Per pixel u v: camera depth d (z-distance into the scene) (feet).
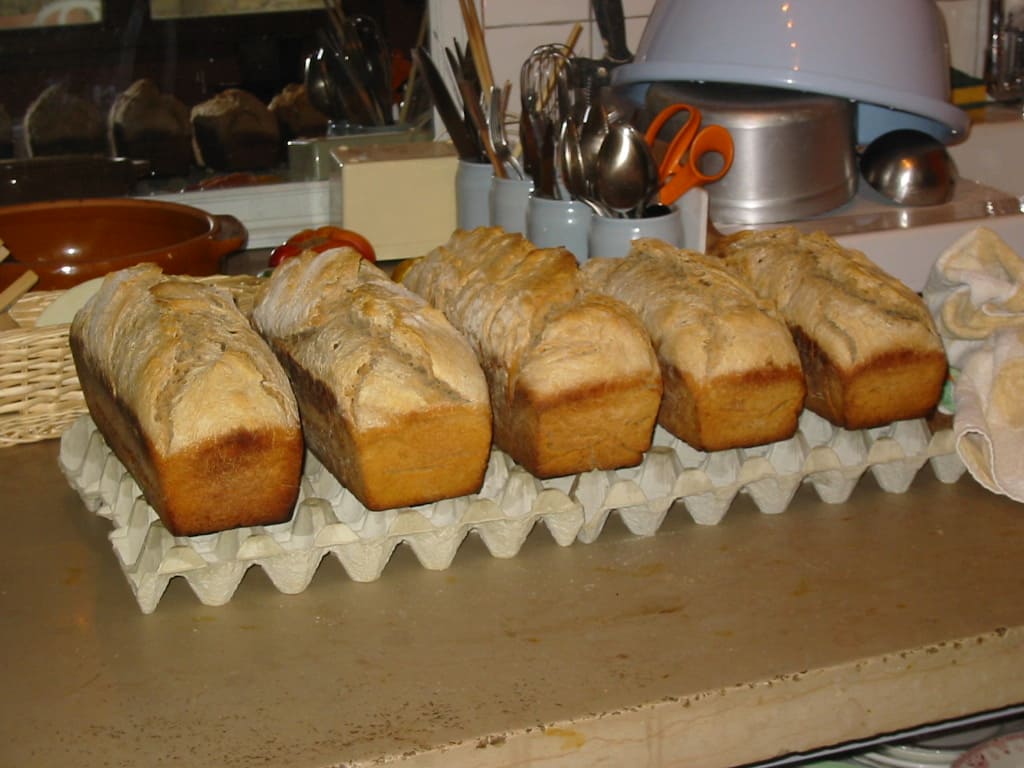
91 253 3.97
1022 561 2.45
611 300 2.58
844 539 2.56
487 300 2.63
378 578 2.44
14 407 3.04
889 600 2.31
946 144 4.20
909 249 3.57
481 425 2.39
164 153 4.47
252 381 2.32
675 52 3.70
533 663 2.14
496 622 2.27
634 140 3.11
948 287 2.92
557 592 2.37
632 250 2.90
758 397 2.56
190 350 2.38
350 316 2.52
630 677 2.09
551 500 2.49
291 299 2.68
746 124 3.62
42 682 2.12
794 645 2.17
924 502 2.72
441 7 4.47
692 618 2.27
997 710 2.47
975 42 5.10
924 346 2.64
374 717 2.00
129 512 2.58
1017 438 2.70
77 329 2.81
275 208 4.59
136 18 4.27
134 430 2.38
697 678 2.08
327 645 2.22
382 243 4.16
